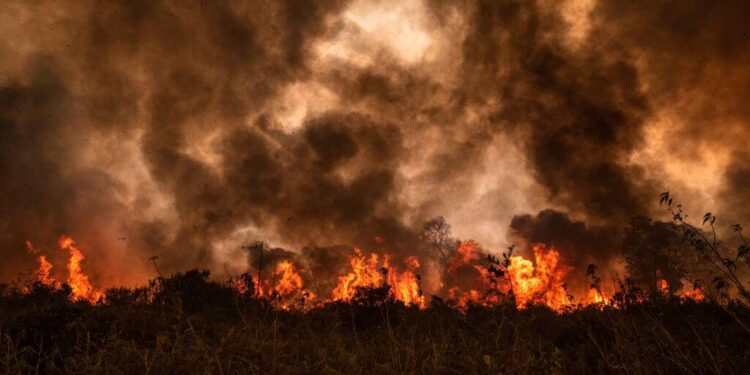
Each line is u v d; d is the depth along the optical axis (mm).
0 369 4266
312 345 5691
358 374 4426
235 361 4590
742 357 4617
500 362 4602
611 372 4789
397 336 6027
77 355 4434
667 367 4625
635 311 6699
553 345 5930
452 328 6766
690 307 6902
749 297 4320
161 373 4230
